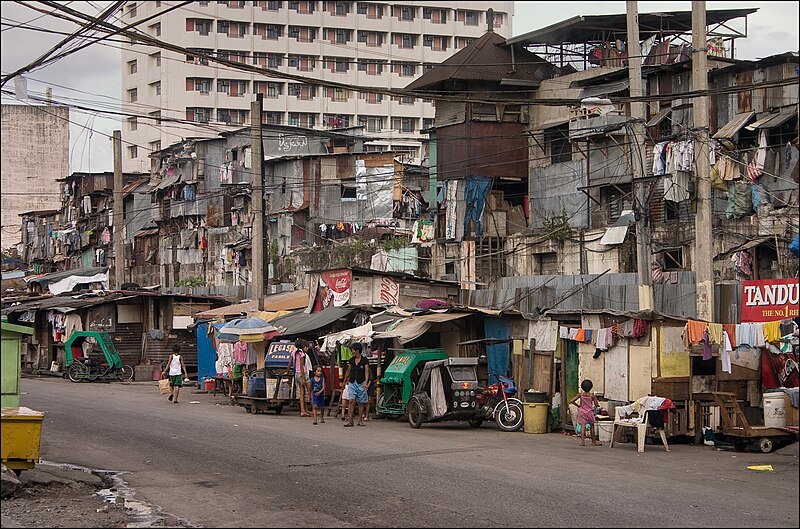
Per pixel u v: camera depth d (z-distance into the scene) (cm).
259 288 3247
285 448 1703
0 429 1293
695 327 1838
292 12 8762
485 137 4222
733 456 1633
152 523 1088
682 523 1012
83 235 7162
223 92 8600
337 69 8938
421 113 9138
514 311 2342
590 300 3003
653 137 3281
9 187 7844
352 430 2062
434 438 1905
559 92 4138
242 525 1058
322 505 1159
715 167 2859
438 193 4481
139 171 8756
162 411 2489
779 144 2866
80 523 1098
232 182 5750
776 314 2195
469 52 4412
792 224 2708
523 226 4144
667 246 3088
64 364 4459
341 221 5184
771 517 1047
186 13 8494
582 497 1174
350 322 2950
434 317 2450
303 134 5831
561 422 2056
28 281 6481
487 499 1168
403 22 9031
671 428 1800
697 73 1981
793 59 2875
